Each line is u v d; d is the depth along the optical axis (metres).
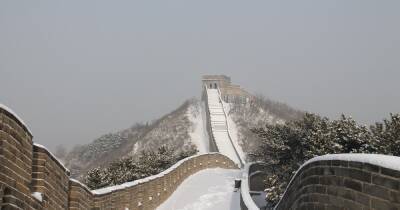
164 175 24.75
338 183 8.91
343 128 21.05
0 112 5.83
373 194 7.64
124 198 15.95
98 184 28.41
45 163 7.43
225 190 28.45
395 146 17.58
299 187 11.36
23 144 6.60
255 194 30.78
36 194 7.16
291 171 25.58
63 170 8.66
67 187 9.06
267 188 26.08
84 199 10.23
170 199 25.11
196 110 124.44
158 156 38.28
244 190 22.55
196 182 32.03
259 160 41.16
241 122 109.44
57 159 8.18
